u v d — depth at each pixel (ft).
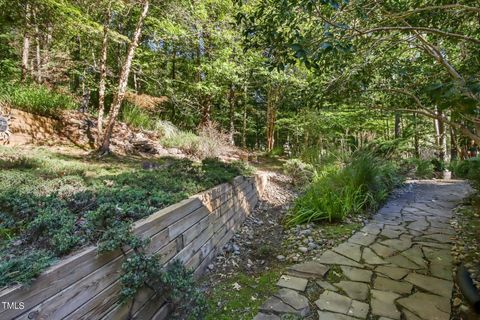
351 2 6.52
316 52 5.58
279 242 9.75
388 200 15.31
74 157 13.93
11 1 17.62
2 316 2.65
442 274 7.16
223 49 25.23
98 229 4.51
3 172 7.61
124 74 16.88
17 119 14.49
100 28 17.11
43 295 3.06
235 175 11.62
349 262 7.91
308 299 6.11
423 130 28.04
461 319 5.36
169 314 5.19
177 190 7.89
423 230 10.52
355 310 5.67
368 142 19.12
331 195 12.29
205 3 22.35
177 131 23.94
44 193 6.32
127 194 6.56
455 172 22.84
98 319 3.77
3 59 23.84
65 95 20.71
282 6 6.05
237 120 43.45
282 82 23.31
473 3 6.81
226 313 5.63
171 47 25.89
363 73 9.51
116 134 19.57
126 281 4.11
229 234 9.85
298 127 30.27
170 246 5.72
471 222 11.18
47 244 4.21
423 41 6.70
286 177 20.35
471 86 3.40
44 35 21.50
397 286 6.59
